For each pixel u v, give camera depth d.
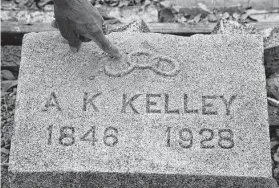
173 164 1.46
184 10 2.04
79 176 1.46
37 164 1.47
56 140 1.50
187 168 1.46
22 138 1.50
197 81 1.55
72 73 1.57
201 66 1.57
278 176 1.68
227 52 1.59
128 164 1.46
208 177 1.45
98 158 1.47
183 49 1.60
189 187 1.46
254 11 2.03
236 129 1.50
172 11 2.04
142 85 1.55
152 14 2.03
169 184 1.46
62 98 1.54
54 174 1.46
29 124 1.52
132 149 1.48
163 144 1.48
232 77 1.56
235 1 2.05
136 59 1.59
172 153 1.47
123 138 1.49
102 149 1.48
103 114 1.52
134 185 1.47
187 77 1.56
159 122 1.51
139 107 1.53
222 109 1.52
